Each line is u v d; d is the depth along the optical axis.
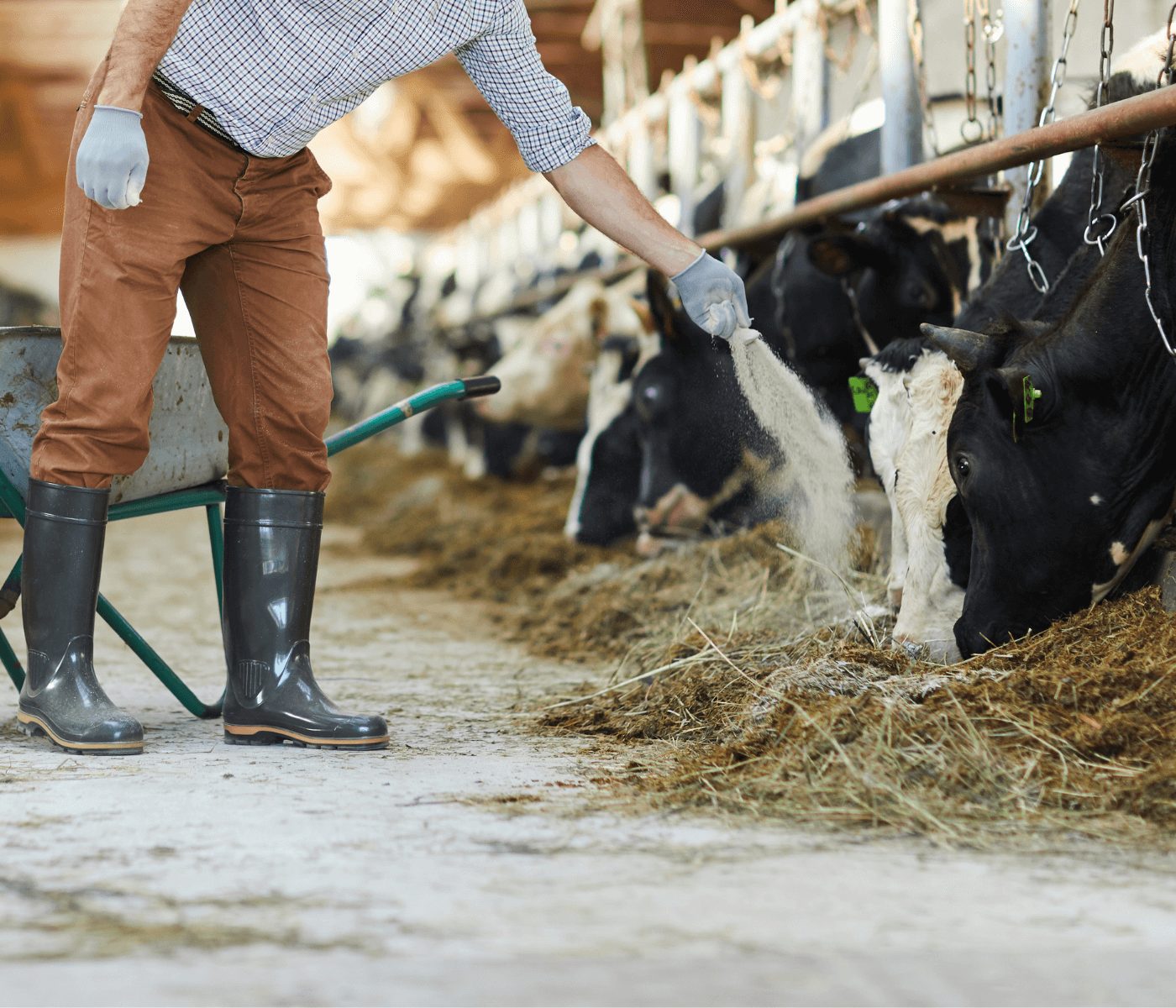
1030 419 3.71
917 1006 1.88
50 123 34.19
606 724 4.20
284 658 4.03
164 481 4.22
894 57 7.03
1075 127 4.29
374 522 15.13
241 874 2.53
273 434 4.05
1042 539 3.82
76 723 3.81
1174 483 3.86
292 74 3.74
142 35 3.53
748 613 5.67
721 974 2.00
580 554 9.14
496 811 3.05
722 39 21.50
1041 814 2.93
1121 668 3.39
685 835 2.83
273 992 1.93
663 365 7.96
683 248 4.07
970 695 3.39
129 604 8.69
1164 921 2.26
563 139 4.09
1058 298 4.36
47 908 2.33
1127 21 9.46
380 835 2.83
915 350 4.53
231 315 4.01
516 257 20.30
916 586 4.21
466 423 16.12
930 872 2.55
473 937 2.17
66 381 3.82
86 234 3.74
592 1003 1.89
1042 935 2.18
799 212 7.27
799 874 2.53
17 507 4.04
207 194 3.82
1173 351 3.66
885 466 4.50
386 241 35.12
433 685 5.34
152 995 1.92
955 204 5.82
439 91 31.38
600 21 18.31
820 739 3.22
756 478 5.46
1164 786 2.92
